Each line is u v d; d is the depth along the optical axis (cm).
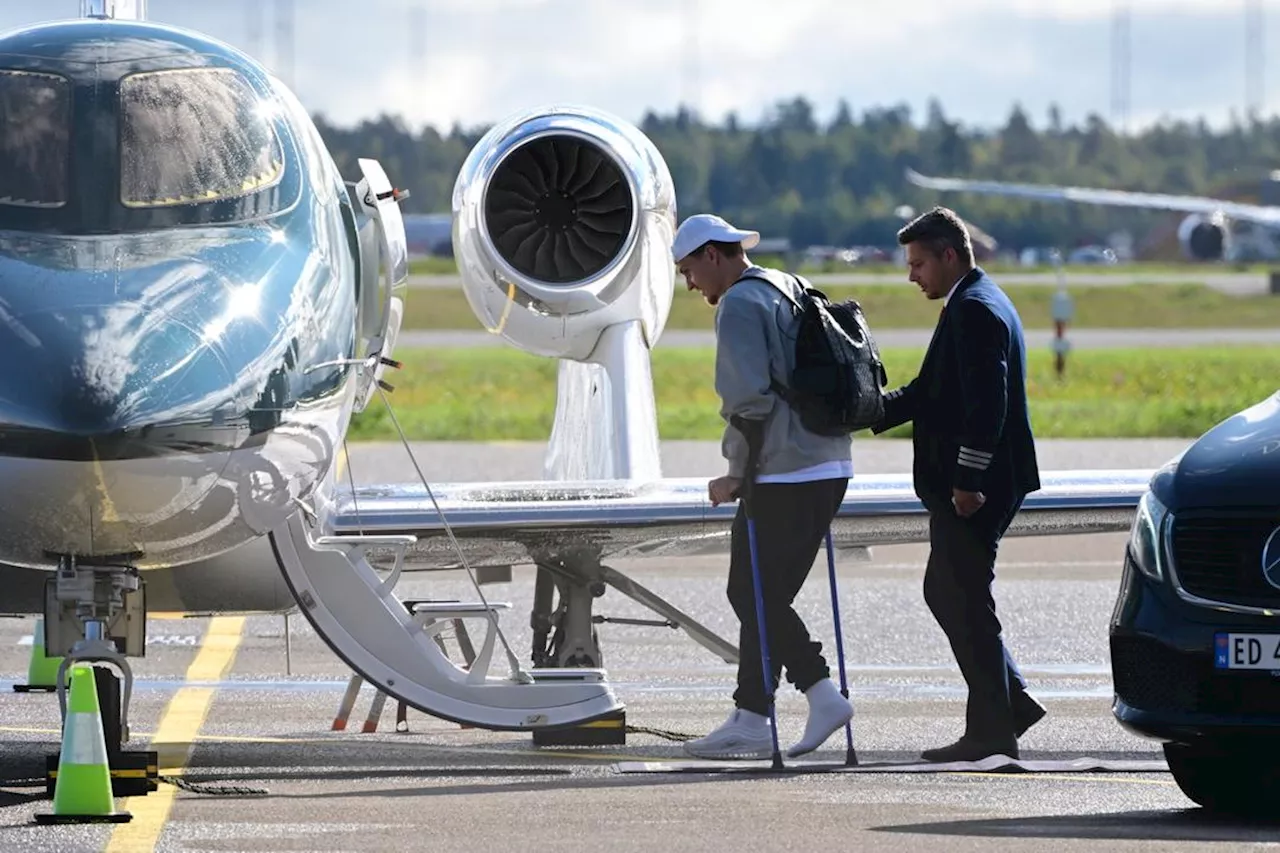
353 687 2672
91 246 2088
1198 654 1952
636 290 2944
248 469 2036
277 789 2128
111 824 1916
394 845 1789
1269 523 1942
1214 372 12712
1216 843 1797
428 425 9106
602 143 2900
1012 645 3562
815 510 2280
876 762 2334
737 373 2242
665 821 1906
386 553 2631
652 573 4588
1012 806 2014
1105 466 7188
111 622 2114
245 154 2234
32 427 1898
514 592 4275
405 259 2661
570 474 3119
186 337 1989
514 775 2234
